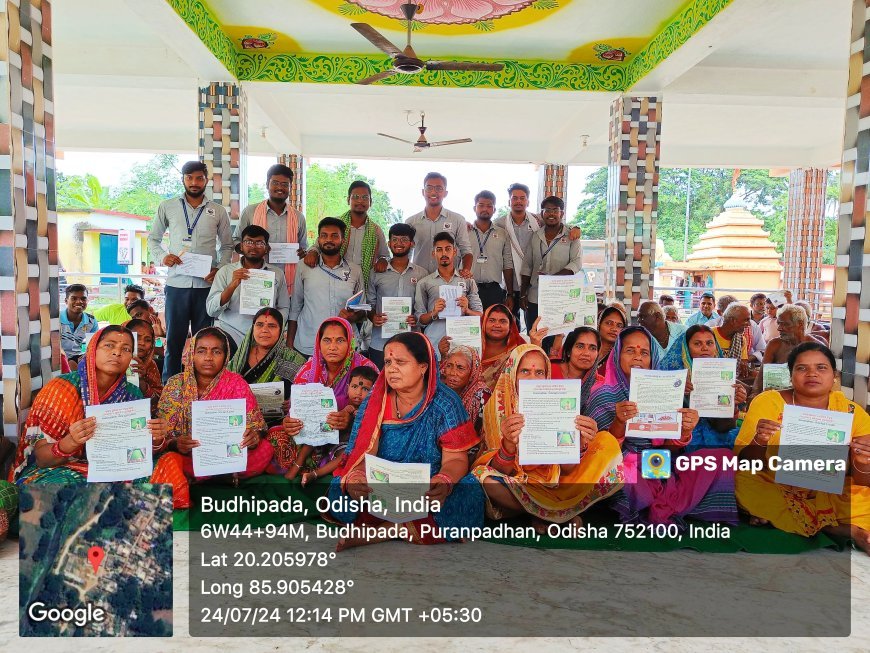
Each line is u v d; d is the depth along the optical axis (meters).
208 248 5.66
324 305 4.80
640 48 6.91
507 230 6.45
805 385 3.16
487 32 6.52
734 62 7.30
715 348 3.61
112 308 7.13
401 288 5.12
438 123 10.73
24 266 3.51
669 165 12.51
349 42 6.91
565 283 4.07
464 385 3.63
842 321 3.88
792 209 13.16
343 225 4.85
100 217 19.62
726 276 19.64
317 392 3.46
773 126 10.54
